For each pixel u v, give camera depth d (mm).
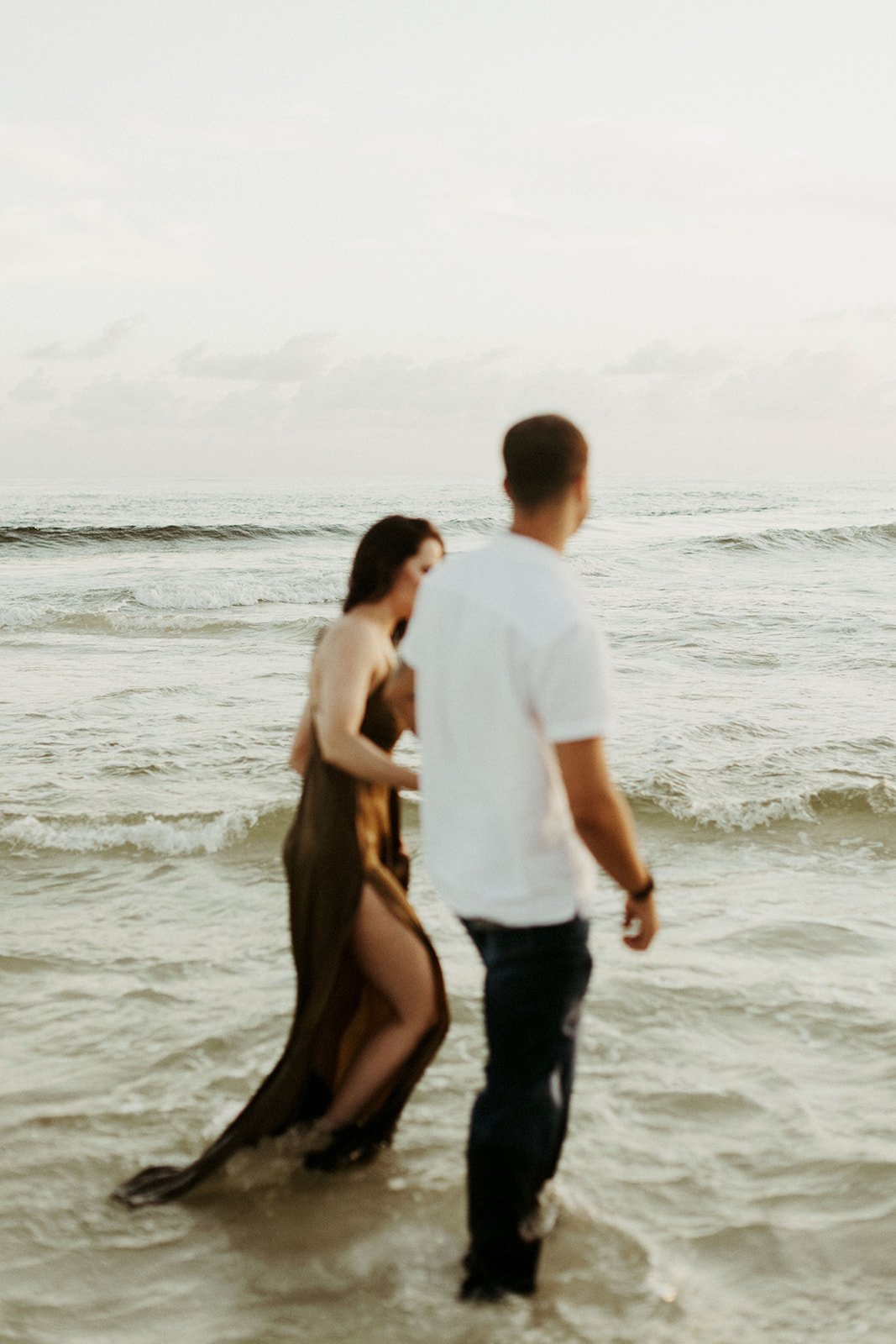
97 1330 2264
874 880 4969
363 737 2660
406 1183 2773
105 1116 3068
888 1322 2281
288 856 2678
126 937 4332
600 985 3879
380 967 2646
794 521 40281
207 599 17281
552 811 2139
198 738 7434
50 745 7211
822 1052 3445
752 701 8656
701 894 4812
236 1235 2578
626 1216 2639
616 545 27297
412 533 2660
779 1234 2574
